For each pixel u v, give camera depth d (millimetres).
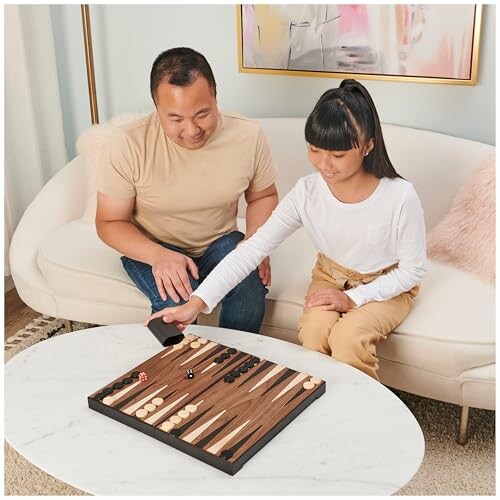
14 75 2990
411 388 2139
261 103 2998
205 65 2012
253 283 2195
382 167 2000
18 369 1917
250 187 2361
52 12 3156
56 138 3240
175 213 2283
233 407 1728
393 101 2758
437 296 2207
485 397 2068
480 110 2643
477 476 2053
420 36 2623
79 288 2426
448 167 2539
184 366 1877
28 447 1662
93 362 1938
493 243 2275
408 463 1597
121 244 2236
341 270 2166
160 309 2188
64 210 2748
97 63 3199
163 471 1587
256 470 1582
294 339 2279
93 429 1711
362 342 1999
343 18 2715
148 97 3188
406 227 2012
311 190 2094
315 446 1644
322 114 1857
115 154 2195
